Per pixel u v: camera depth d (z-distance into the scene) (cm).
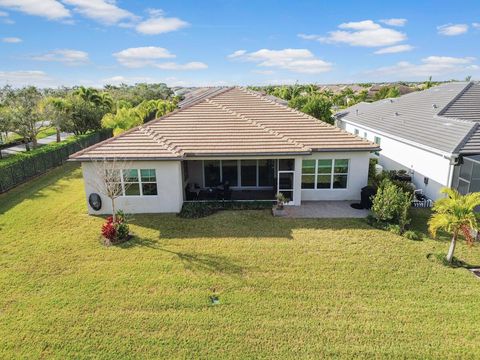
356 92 11288
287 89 8206
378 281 1073
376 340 826
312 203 1819
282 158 1720
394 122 2541
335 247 1303
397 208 1457
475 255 1237
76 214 1698
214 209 1725
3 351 806
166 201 1691
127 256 1252
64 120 3453
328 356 780
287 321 895
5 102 3434
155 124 1948
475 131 1733
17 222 1594
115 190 1505
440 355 779
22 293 1030
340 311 931
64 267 1179
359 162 1792
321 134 1864
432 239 1368
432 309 936
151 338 842
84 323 897
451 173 1655
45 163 2606
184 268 1162
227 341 830
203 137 1817
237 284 1062
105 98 5297
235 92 2388
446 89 2722
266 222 1559
